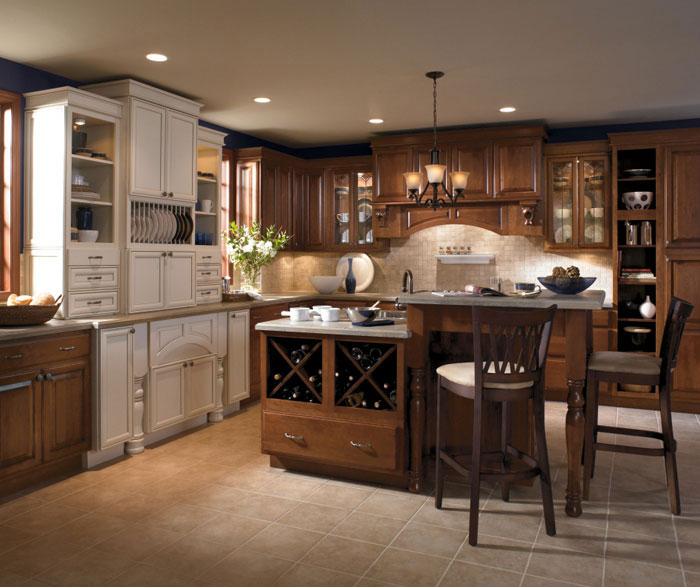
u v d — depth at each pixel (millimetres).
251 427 4672
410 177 4234
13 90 3842
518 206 5688
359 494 3344
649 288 5691
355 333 3373
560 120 5531
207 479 3568
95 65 3949
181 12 3121
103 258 3977
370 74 4156
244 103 4934
